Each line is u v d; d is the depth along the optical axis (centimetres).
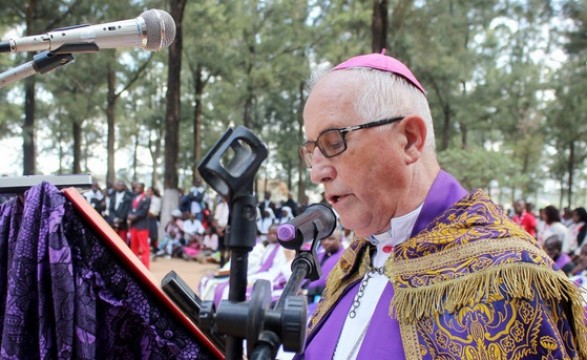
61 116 2259
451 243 112
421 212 119
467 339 99
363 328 124
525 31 2366
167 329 108
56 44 132
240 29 1870
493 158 1780
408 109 114
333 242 423
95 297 104
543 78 2323
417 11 1216
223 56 1961
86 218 104
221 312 68
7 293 103
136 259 113
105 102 2372
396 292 113
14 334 100
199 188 1305
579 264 498
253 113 2541
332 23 1614
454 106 2228
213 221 1132
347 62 121
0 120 1430
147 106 2858
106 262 106
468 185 1777
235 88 1997
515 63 2372
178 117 1358
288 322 67
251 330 66
